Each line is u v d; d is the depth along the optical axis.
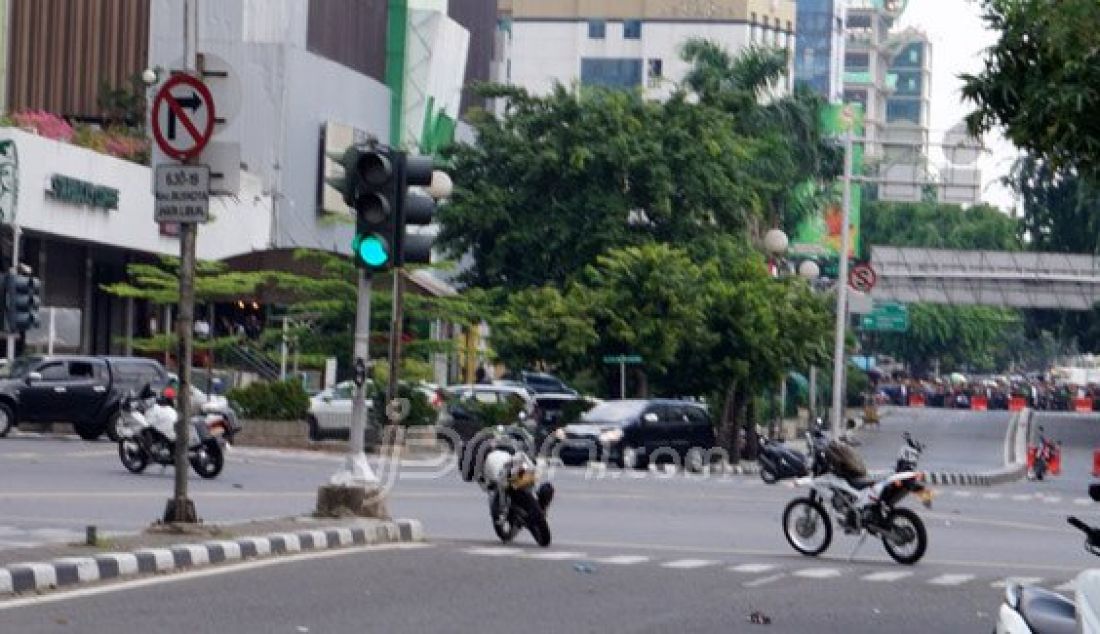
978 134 28.61
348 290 83.81
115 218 98.06
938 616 30.72
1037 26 27.44
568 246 110.25
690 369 96.62
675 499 59.62
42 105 114.62
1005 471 97.81
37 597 28.02
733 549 42.56
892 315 150.62
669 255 96.06
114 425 73.56
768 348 96.06
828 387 145.50
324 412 81.31
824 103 134.25
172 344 87.25
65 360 73.62
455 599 29.86
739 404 98.81
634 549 40.94
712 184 111.31
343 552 36.50
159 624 25.86
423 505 51.34
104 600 28.02
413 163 38.25
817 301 100.94
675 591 32.41
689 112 113.31
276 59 115.31
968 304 151.88
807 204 133.38
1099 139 27.33
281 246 112.31
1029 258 149.38
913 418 163.12
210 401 68.75
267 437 79.81
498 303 109.81
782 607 30.89
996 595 34.31
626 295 95.06
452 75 141.50
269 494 52.50
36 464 59.78
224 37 115.56
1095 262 148.12
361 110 126.19
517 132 113.75
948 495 74.88
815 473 43.12
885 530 40.56
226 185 34.03
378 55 134.25
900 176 106.44
